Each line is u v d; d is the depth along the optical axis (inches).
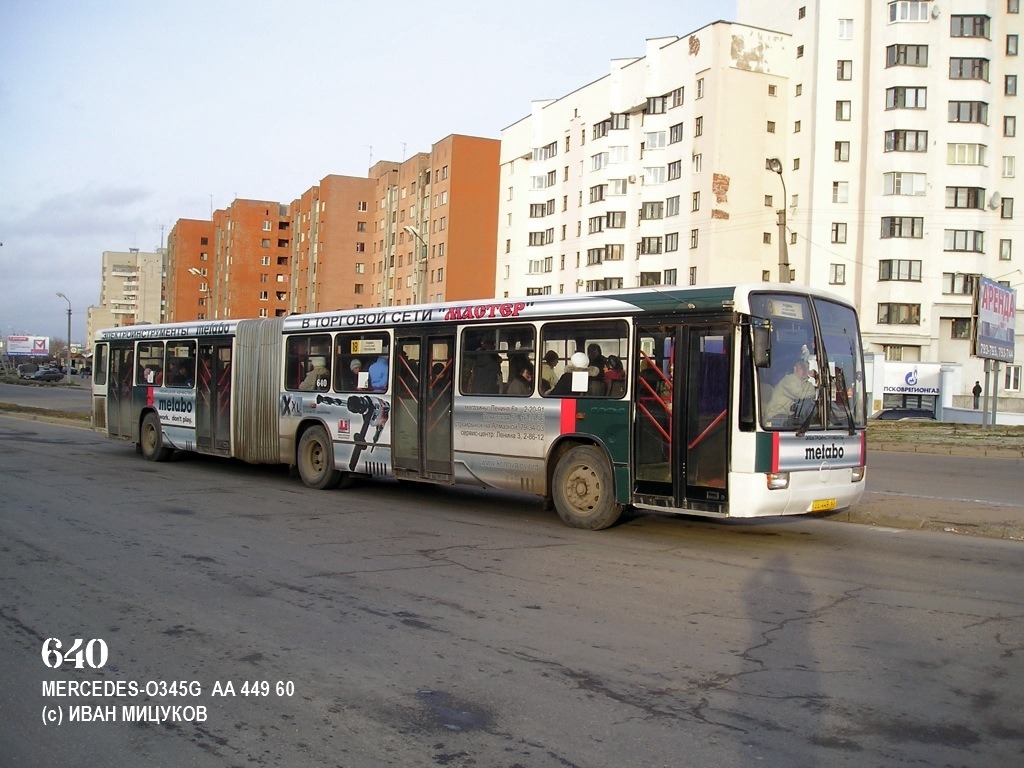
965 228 2209.6
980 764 172.1
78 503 491.5
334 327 581.6
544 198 2955.2
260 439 633.0
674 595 302.7
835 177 2273.6
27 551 359.3
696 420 393.1
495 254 3230.8
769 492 377.4
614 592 305.7
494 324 481.4
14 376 4227.4
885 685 215.6
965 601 299.6
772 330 389.4
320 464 587.5
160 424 734.5
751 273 2311.8
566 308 447.8
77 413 1309.1
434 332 513.7
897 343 2217.0
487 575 329.7
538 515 489.4
